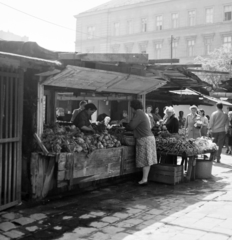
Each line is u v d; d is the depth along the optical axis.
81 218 4.60
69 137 5.71
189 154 6.87
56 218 4.58
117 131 7.57
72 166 5.38
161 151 7.18
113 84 6.77
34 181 5.15
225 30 41.19
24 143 5.32
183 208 5.13
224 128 9.95
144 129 6.59
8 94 4.72
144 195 5.94
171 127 8.41
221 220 4.55
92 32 52.81
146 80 7.25
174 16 45.28
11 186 4.94
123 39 49.34
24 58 4.12
